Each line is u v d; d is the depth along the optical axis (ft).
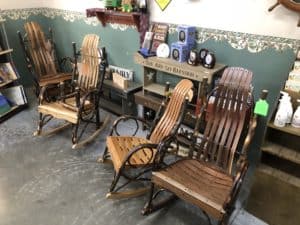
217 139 6.59
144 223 6.44
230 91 6.39
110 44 11.56
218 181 6.10
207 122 6.83
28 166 8.32
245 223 6.48
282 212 6.21
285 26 6.80
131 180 7.16
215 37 8.18
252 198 6.52
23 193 7.27
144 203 7.00
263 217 6.55
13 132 10.12
